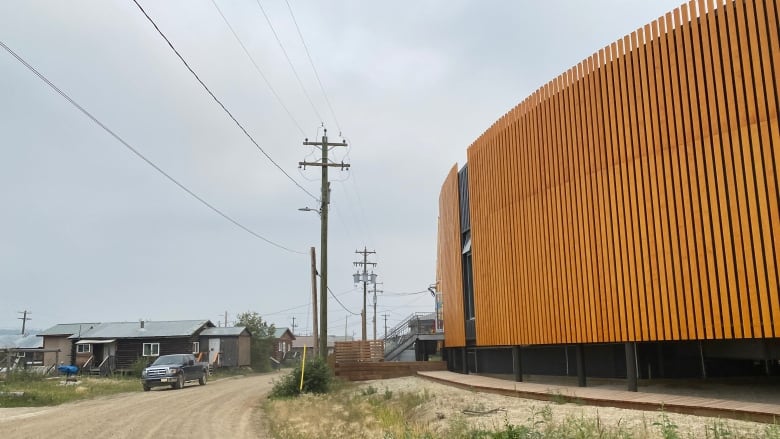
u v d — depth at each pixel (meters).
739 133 13.05
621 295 15.84
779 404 11.91
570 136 18.08
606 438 9.38
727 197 13.27
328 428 13.73
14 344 58.12
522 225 20.55
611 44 16.55
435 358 43.12
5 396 21.84
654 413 12.05
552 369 22.59
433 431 12.21
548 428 10.30
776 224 12.24
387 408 17.11
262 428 14.63
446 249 31.39
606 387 17.41
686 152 14.19
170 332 49.81
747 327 12.65
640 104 15.47
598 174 16.83
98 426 14.73
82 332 52.16
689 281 14.00
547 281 18.98
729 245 13.10
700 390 15.44
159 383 29.70
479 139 24.34
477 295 24.38
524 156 20.52
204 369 34.94
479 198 24.31
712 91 13.62
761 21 12.73
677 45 14.52
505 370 25.84
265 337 64.69
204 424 15.28
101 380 38.25
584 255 17.30
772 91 12.46
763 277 12.42
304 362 24.08
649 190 15.11
